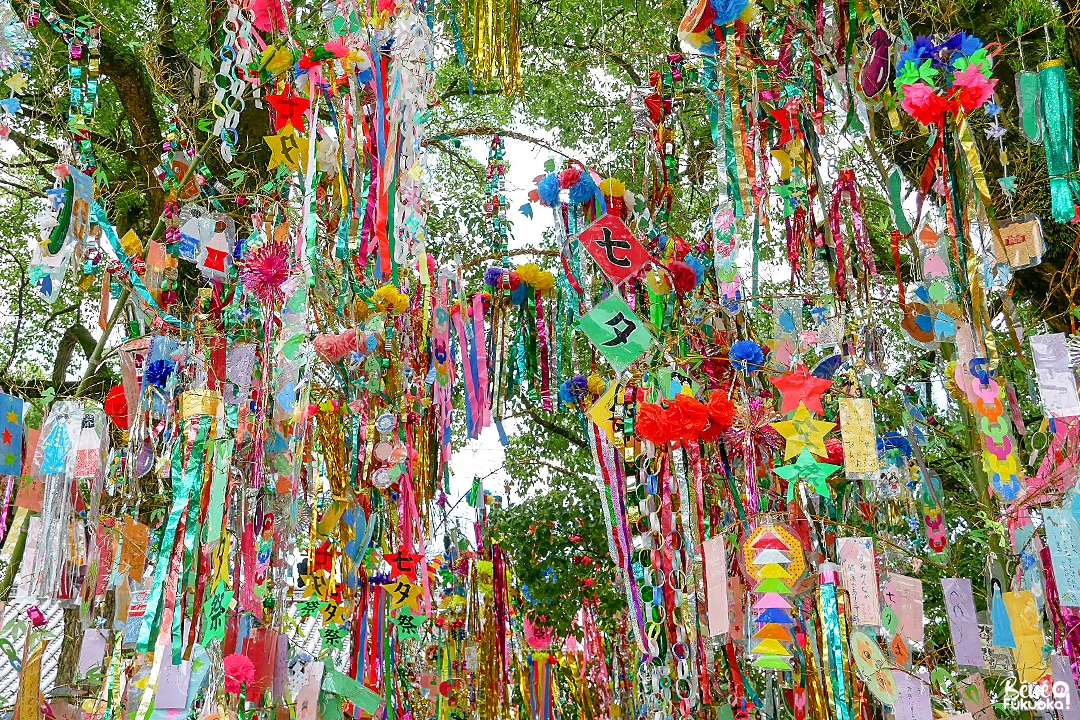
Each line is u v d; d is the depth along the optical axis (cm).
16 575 221
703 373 269
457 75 561
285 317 244
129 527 241
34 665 221
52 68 320
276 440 243
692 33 257
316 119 257
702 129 378
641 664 256
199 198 264
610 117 547
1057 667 194
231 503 233
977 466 230
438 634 394
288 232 265
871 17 245
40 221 226
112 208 407
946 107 224
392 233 270
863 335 242
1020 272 318
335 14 283
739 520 242
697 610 241
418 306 316
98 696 228
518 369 341
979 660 202
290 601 265
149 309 251
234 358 245
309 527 266
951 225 222
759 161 249
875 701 223
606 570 527
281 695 226
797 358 238
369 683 271
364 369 283
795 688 239
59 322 539
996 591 208
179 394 249
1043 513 200
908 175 317
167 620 213
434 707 377
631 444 256
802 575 218
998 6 346
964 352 217
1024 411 349
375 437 281
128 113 414
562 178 288
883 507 252
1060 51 330
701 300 274
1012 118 326
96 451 231
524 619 496
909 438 240
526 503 571
